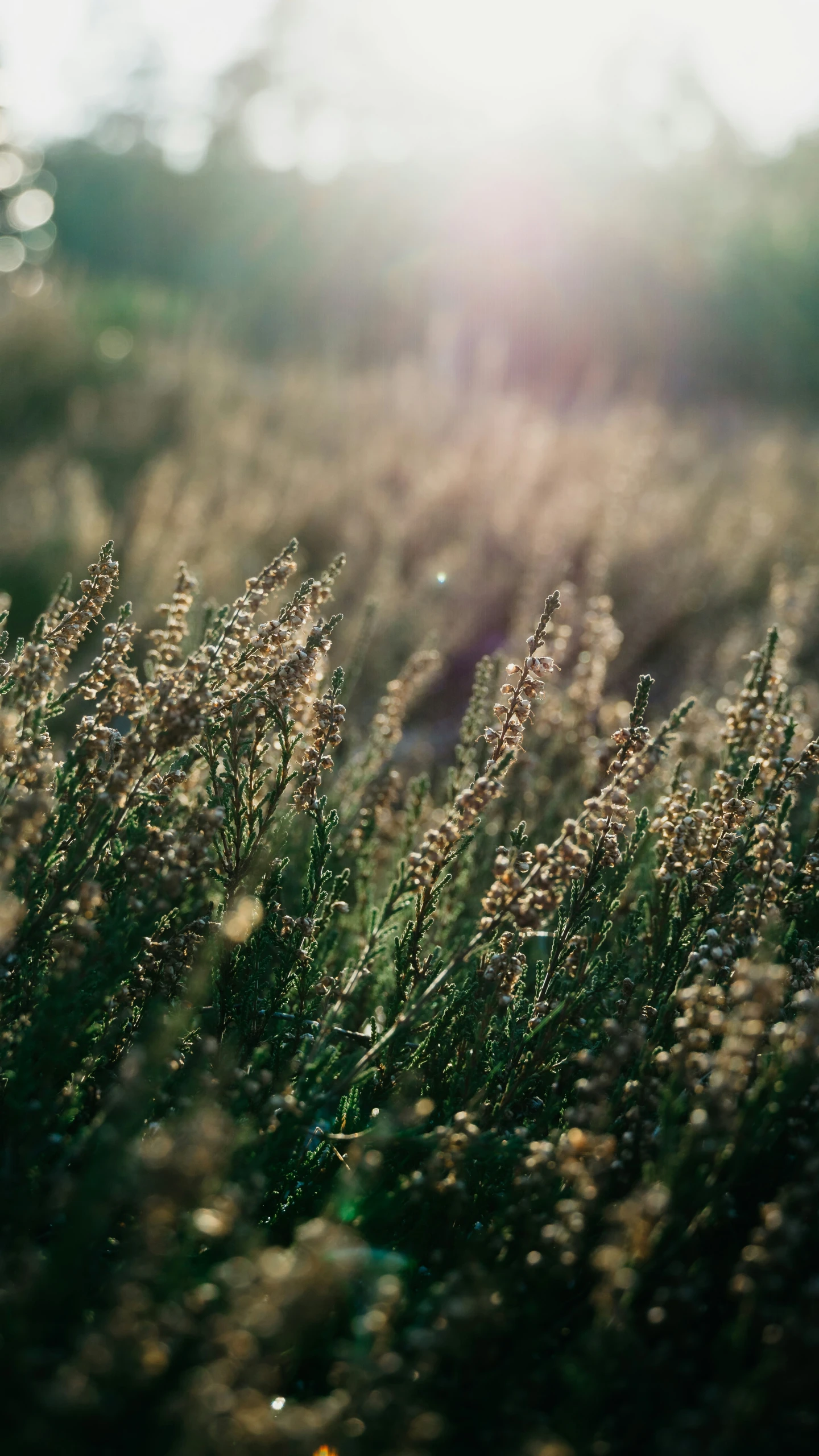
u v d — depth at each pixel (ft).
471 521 24.06
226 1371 3.44
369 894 8.00
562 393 62.59
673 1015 5.84
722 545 23.53
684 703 6.53
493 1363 4.47
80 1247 3.62
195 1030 6.01
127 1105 3.81
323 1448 3.88
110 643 5.92
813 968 6.12
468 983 6.20
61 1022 4.88
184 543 19.71
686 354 77.00
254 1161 4.70
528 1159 4.78
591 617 10.50
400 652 17.56
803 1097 5.20
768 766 6.72
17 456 28.27
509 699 5.97
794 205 90.89
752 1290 4.10
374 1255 5.01
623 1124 5.31
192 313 57.11
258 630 6.13
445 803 8.30
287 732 6.23
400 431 33.12
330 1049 5.96
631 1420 4.24
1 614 6.75
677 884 6.55
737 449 38.24
